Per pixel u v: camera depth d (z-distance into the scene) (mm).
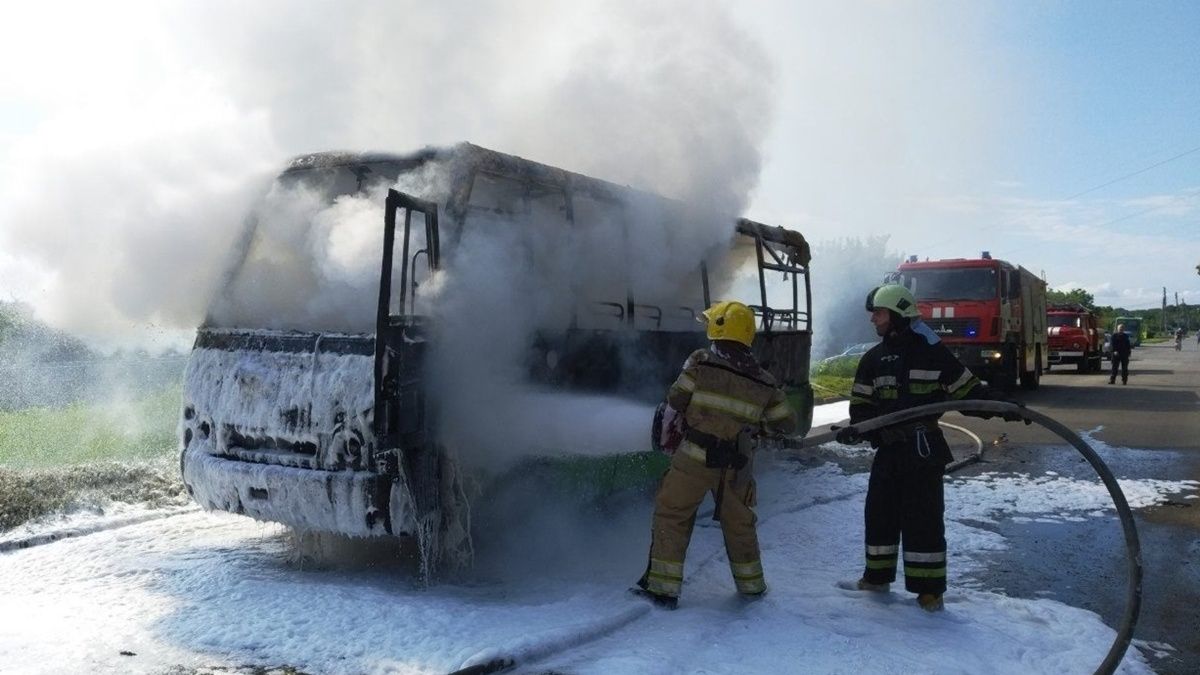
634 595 4609
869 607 4648
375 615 4266
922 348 4734
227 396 4953
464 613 4289
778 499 7691
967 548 6117
